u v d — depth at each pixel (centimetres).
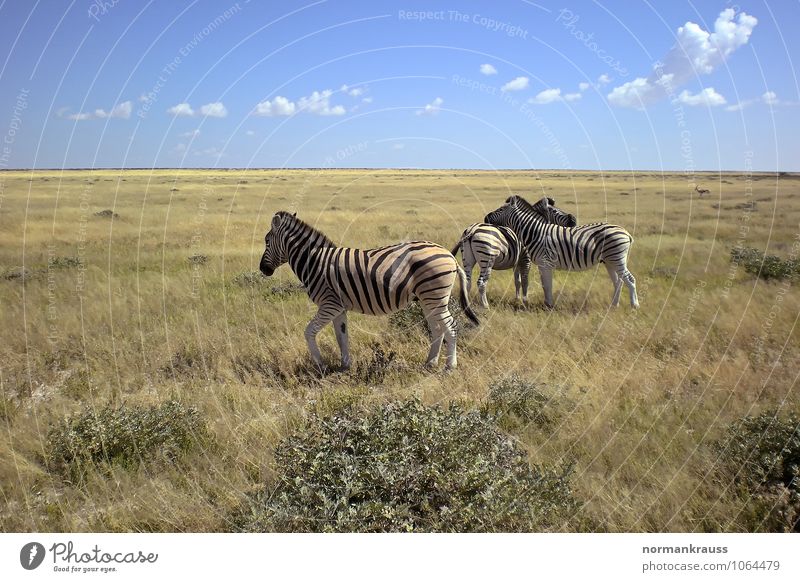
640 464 466
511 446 471
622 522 404
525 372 685
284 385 661
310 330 696
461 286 718
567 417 551
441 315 683
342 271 677
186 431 513
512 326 841
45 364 712
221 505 426
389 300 682
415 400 482
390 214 2406
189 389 636
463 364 709
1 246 1555
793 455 439
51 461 483
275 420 550
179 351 749
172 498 434
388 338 805
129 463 480
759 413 526
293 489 415
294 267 706
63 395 626
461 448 423
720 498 423
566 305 995
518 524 396
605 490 436
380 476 404
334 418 471
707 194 3359
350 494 400
